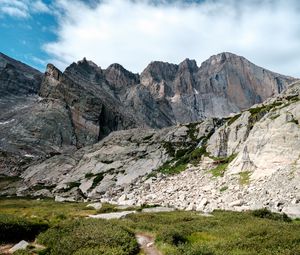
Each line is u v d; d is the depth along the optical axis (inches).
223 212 1985.7
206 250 884.0
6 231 1184.2
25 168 6663.4
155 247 1059.9
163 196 3282.5
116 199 3823.8
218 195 2699.3
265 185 2459.4
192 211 2252.7
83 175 5452.8
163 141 5851.4
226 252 882.1
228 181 2945.4
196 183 3363.7
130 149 5910.4
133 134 6673.2
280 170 2593.5
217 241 1056.8
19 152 7332.7
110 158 5802.2
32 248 1041.5
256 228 1163.3
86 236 1055.6
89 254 885.2
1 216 1327.5
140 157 5472.4
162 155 5226.4
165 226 1379.2
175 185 3595.0
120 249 953.5
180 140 5693.9
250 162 3058.6
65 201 4202.8
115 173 5137.8
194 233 1248.8
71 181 5319.9
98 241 1014.4
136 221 1664.6
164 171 4480.8
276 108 3432.6
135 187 4217.5
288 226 1185.4
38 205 3452.3
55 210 2817.4
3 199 4697.3
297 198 2059.5
